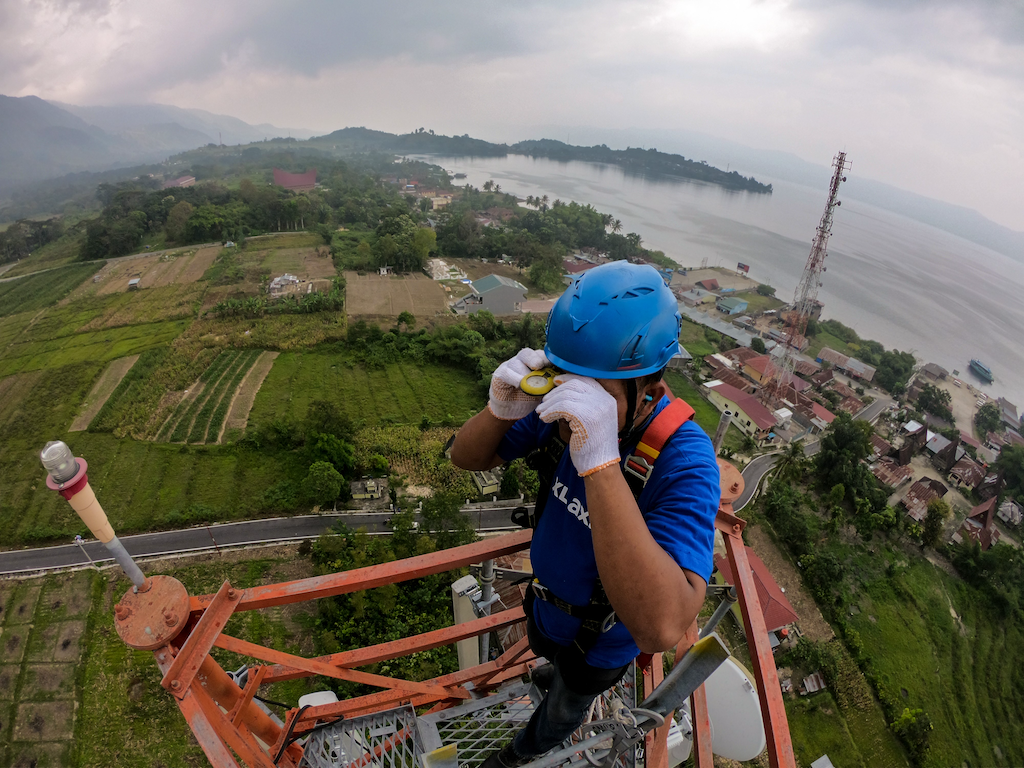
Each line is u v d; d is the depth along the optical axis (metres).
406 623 24.09
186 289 61.16
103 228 78.00
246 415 39.03
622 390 1.97
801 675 25.62
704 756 3.28
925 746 23.30
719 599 3.20
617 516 1.65
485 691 5.05
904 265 152.12
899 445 49.69
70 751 20.20
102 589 26.28
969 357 83.19
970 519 40.56
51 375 43.97
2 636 23.97
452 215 114.69
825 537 34.09
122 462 34.19
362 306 58.16
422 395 43.09
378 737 4.10
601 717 3.63
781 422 47.00
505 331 53.84
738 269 99.44
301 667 3.59
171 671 2.39
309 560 27.95
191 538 29.20
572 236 104.31
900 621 29.97
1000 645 30.59
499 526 30.91
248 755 2.90
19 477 33.44
